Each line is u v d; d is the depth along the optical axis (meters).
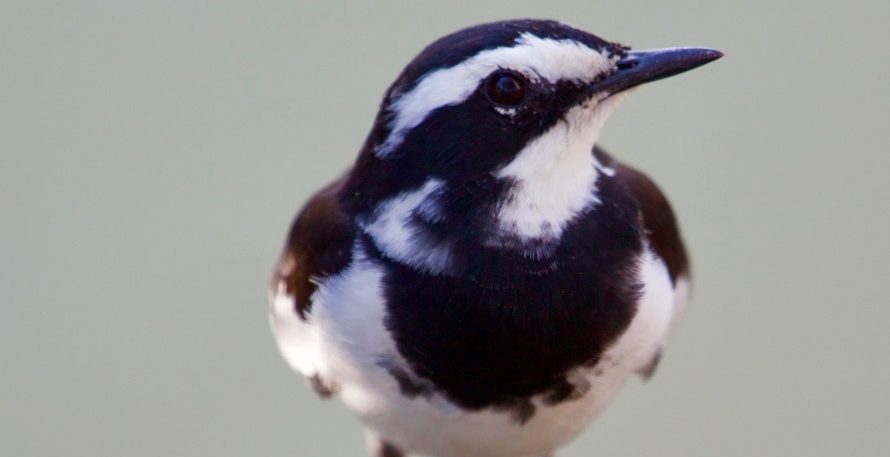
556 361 1.34
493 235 1.33
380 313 1.34
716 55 1.34
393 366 1.34
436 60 1.33
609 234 1.34
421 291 1.34
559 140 1.33
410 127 1.33
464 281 1.33
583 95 1.33
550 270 1.34
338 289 1.34
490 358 1.34
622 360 1.34
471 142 1.33
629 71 1.33
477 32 1.33
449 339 1.34
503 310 1.34
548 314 1.34
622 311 1.34
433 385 1.34
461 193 1.33
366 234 1.34
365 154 1.34
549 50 1.33
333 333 1.34
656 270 1.34
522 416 1.34
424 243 1.33
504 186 1.33
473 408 1.34
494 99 1.33
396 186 1.34
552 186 1.33
